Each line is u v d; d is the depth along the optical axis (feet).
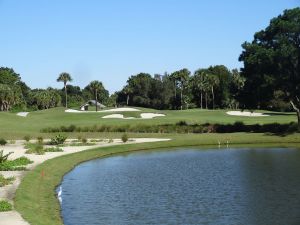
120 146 206.80
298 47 253.03
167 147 219.20
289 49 241.76
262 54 250.78
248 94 278.05
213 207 92.17
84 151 185.37
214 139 233.96
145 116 363.15
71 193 109.60
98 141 230.27
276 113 394.11
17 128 284.20
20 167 132.87
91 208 93.81
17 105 551.18
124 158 178.40
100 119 331.36
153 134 259.60
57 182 123.75
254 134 249.75
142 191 110.22
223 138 236.43
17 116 347.36
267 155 177.47
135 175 135.13
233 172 135.64
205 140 231.50
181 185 116.57
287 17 258.16
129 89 648.79
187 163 159.12
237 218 83.61
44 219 79.51
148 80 643.04
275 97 279.08
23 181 110.01
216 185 115.14
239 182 118.32
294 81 254.68
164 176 131.85
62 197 104.78
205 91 587.68
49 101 638.94
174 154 188.96
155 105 623.36
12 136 249.55
